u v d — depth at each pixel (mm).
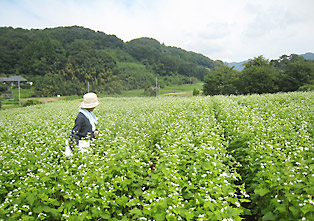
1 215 4352
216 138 8266
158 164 6348
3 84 101625
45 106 30500
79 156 6680
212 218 4074
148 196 4785
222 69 89000
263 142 7141
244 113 12312
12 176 6215
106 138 9258
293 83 64250
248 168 6711
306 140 7449
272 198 5141
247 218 5875
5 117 19531
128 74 145875
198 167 5703
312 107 12477
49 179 5430
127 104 24031
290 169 5074
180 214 4398
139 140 8898
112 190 5336
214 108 16094
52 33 167250
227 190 4930
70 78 121750
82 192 5141
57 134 10359
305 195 4465
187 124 10203
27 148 8250
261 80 64125
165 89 127875
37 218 4602
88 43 160625
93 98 7664
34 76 114625
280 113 11953
